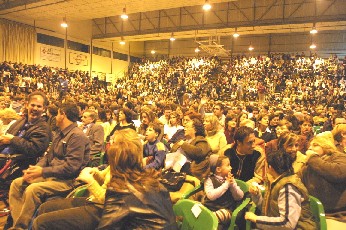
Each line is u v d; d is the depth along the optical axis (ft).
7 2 62.69
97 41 94.58
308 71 78.69
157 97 74.28
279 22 69.26
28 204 10.55
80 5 55.88
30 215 10.55
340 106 58.75
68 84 75.05
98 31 91.71
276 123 19.71
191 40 102.94
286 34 91.81
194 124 14.25
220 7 75.87
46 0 54.60
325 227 8.33
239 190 10.14
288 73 79.82
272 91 76.79
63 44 85.15
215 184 10.43
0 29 69.92
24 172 10.98
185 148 12.72
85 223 7.66
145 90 88.17
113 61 101.19
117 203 6.13
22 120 13.75
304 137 14.24
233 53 97.91
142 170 6.63
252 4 72.54
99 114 24.27
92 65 93.97
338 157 9.61
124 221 6.09
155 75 93.35
